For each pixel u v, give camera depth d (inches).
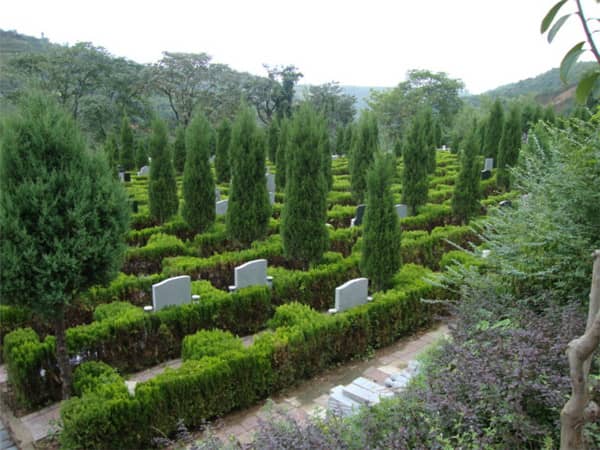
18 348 199.9
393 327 259.3
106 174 186.7
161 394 173.5
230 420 191.5
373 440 122.0
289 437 117.2
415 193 505.4
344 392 184.9
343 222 492.7
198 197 417.1
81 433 158.9
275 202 577.3
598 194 200.2
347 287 249.3
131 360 230.4
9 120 171.5
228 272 324.5
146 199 544.7
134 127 1304.1
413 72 1663.4
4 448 178.1
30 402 200.4
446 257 326.3
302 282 298.0
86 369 194.1
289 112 1504.7
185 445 171.5
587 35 60.7
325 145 605.6
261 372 200.5
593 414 75.5
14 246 165.0
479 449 107.7
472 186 473.7
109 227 183.2
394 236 282.5
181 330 246.2
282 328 222.4
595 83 67.1
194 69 1353.3
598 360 132.1
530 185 242.5
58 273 171.8
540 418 124.7
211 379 185.0
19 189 166.7
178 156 781.3
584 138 228.8
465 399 128.9
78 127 183.3
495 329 164.9
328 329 226.8
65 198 171.2
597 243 201.9
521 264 221.3
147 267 350.9
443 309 281.9
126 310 241.6
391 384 202.1
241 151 365.1
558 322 167.9
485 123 909.8
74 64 1128.8
